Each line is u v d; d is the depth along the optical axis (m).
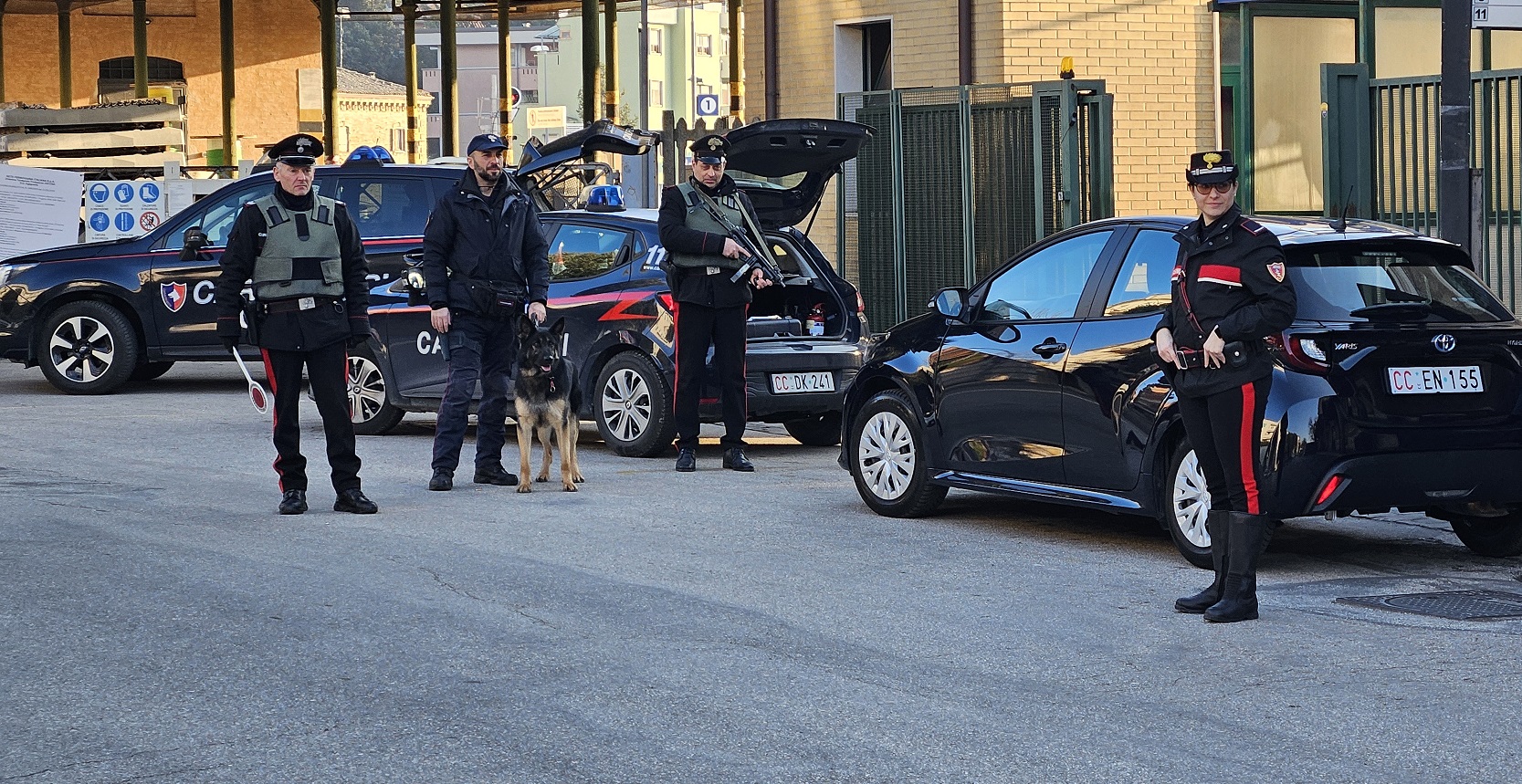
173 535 8.56
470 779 4.81
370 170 14.51
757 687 5.79
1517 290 14.70
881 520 9.33
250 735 5.23
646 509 9.62
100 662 6.09
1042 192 16.36
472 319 10.41
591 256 12.22
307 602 7.03
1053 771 4.89
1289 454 7.41
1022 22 17.75
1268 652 6.33
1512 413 7.73
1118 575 7.80
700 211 11.16
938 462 9.16
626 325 11.88
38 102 42.69
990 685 5.85
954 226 17.06
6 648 6.28
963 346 9.03
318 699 5.62
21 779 4.81
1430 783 4.79
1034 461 8.62
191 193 20.53
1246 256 6.74
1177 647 6.41
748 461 11.43
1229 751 5.09
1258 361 6.79
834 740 5.18
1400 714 5.48
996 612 6.99
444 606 6.99
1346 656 6.26
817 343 11.87
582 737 5.21
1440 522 9.42
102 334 15.83
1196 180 6.80
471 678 5.88
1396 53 18.59
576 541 8.55
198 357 15.82
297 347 9.23
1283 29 18.42
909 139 17.33
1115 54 18.03
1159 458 8.03
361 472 11.15
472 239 10.30
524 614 6.86
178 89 43.91
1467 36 10.06
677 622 6.76
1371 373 7.50
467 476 11.01
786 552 8.31
